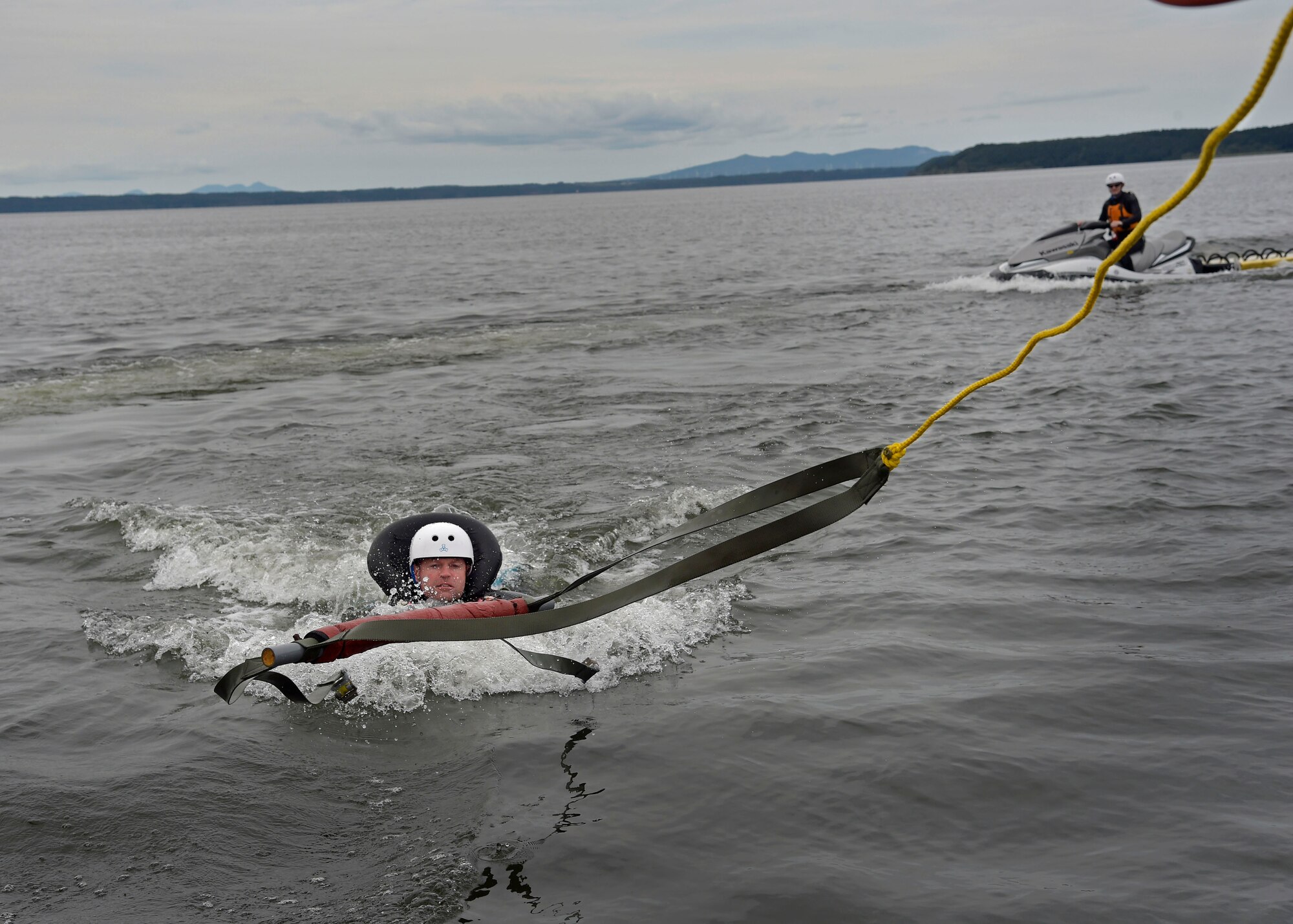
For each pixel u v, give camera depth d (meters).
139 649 5.32
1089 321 16.72
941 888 3.20
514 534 7.01
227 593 6.12
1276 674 4.68
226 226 148.12
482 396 12.34
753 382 12.83
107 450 10.00
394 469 8.88
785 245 44.16
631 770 3.96
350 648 4.41
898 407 11.09
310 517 7.47
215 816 3.70
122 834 3.58
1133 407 10.44
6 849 3.50
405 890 3.22
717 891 3.20
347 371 14.67
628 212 138.00
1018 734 4.18
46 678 4.97
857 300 21.62
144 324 21.67
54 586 6.33
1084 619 5.42
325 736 4.32
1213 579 5.93
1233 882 3.16
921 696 4.55
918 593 5.88
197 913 3.14
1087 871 3.26
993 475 8.28
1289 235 33.69
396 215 195.62
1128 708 4.39
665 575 3.67
